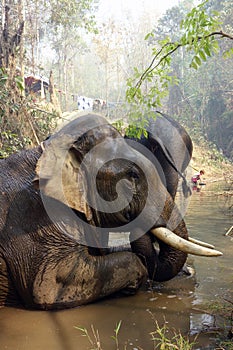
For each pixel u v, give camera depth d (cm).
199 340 330
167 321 373
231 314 366
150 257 452
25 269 414
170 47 367
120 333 353
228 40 3012
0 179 444
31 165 447
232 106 3628
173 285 471
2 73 921
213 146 3106
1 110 945
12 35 1120
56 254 412
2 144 920
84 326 372
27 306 423
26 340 348
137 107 435
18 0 1888
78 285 414
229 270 517
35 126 1108
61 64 4403
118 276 430
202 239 653
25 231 420
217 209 966
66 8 2380
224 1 3769
